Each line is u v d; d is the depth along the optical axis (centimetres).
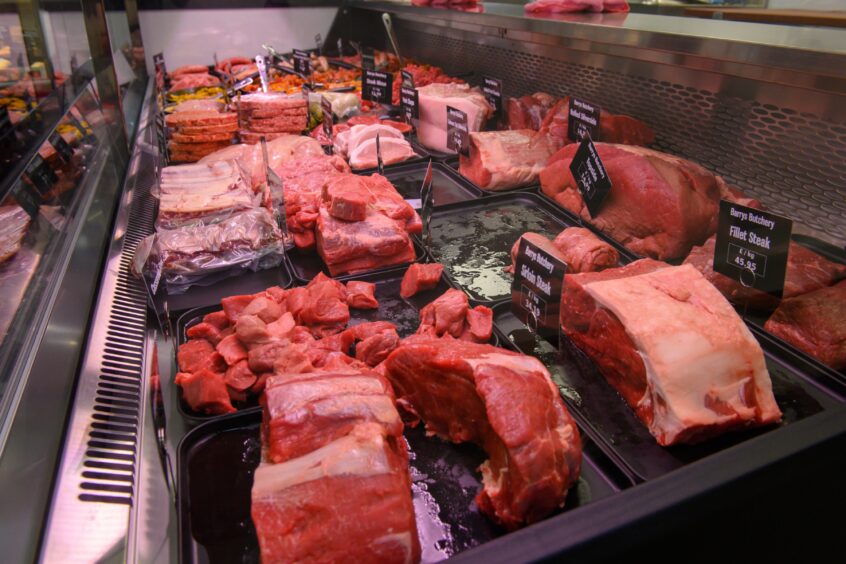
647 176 247
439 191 337
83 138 269
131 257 233
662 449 162
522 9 373
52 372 149
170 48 636
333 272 252
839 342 183
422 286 237
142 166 346
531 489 131
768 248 190
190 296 246
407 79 415
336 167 343
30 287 167
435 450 163
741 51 192
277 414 135
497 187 328
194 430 165
